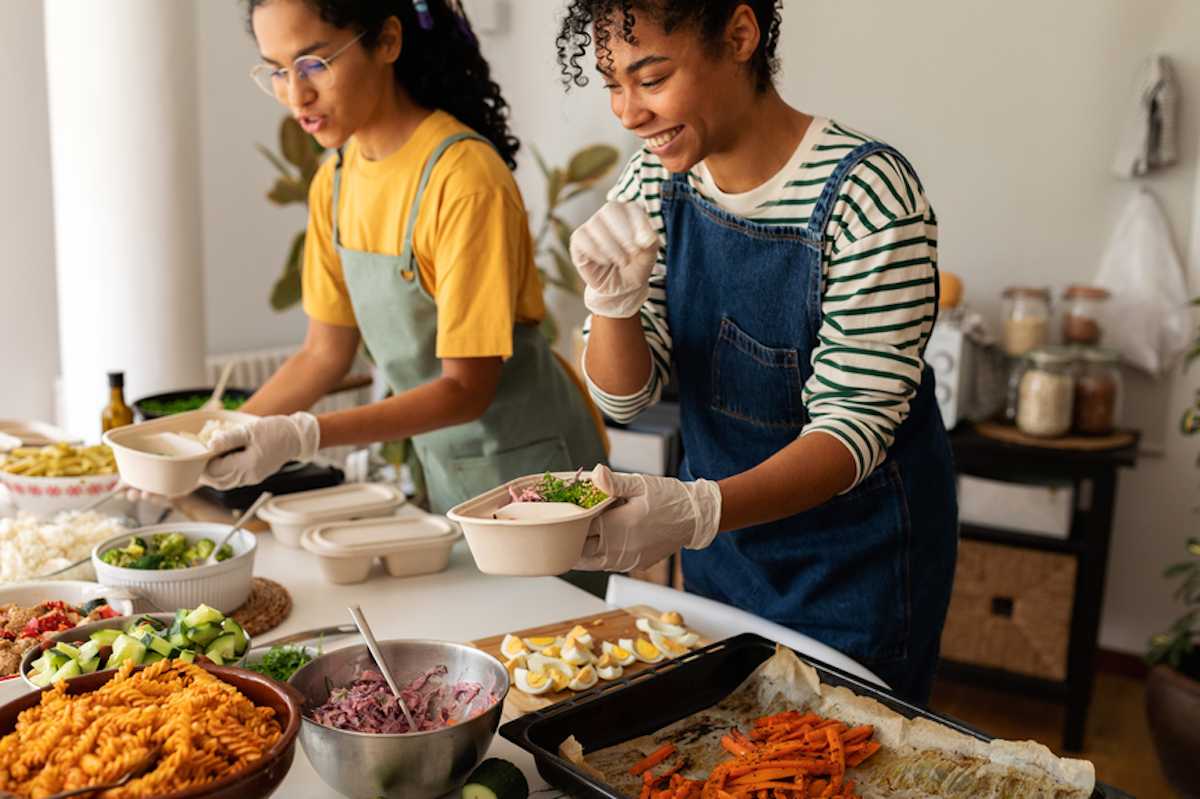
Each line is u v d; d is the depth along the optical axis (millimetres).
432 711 1087
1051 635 3092
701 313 1493
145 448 1545
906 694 1585
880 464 1481
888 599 1512
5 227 3500
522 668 1294
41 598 1433
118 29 2658
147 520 1957
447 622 1521
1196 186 3199
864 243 1295
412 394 1793
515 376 2002
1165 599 3430
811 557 1522
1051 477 3098
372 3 1684
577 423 2154
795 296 1381
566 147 4102
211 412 1670
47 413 3688
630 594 1575
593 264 1332
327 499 1876
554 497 1164
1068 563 3045
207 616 1190
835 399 1318
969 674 3191
